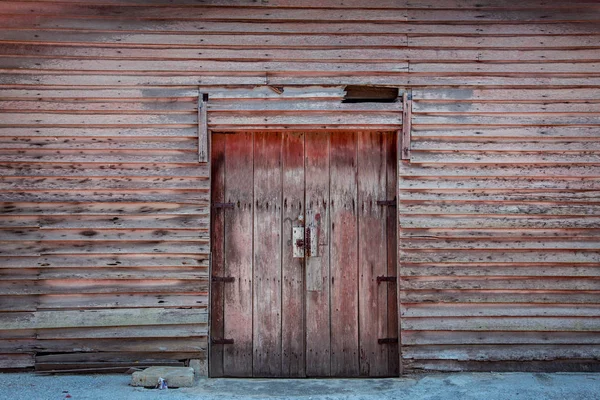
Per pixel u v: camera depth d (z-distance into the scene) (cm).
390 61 484
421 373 477
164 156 477
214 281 491
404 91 485
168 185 476
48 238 468
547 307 481
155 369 456
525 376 466
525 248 480
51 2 472
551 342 480
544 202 483
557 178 484
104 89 476
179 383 441
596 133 484
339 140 498
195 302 475
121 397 414
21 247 468
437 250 480
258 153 497
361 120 482
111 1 475
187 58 479
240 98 480
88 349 471
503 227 481
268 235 495
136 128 477
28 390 427
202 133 477
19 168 469
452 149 482
